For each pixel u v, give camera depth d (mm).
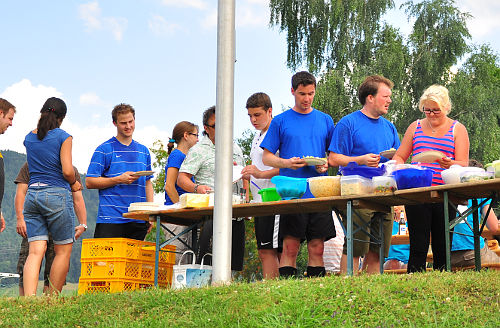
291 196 5457
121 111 6531
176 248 6680
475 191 4848
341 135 5738
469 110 22859
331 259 6832
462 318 3670
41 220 5727
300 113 5938
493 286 4082
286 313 3953
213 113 6383
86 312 4516
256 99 6410
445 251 5230
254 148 6520
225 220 5125
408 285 4199
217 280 5062
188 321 4027
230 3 5289
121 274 5891
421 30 23891
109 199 6449
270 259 5906
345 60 22797
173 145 7086
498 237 7547
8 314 4633
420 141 5371
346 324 3711
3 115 5863
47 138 5742
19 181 6461
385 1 23000
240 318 3982
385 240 5824
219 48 5258
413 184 4918
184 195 5719
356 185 5020
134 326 4070
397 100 21016
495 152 22562
